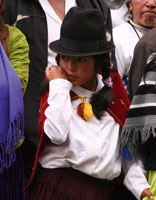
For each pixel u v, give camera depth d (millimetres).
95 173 7125
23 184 8812
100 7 10617
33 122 9484
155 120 7098
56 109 6906
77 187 7133
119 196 8242
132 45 10242
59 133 6898
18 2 9984
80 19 7008
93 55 7105
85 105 7152
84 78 7129
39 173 7320
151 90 7234
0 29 8906
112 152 7238
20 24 9844
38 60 9688
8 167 8375
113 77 7516
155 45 7801
